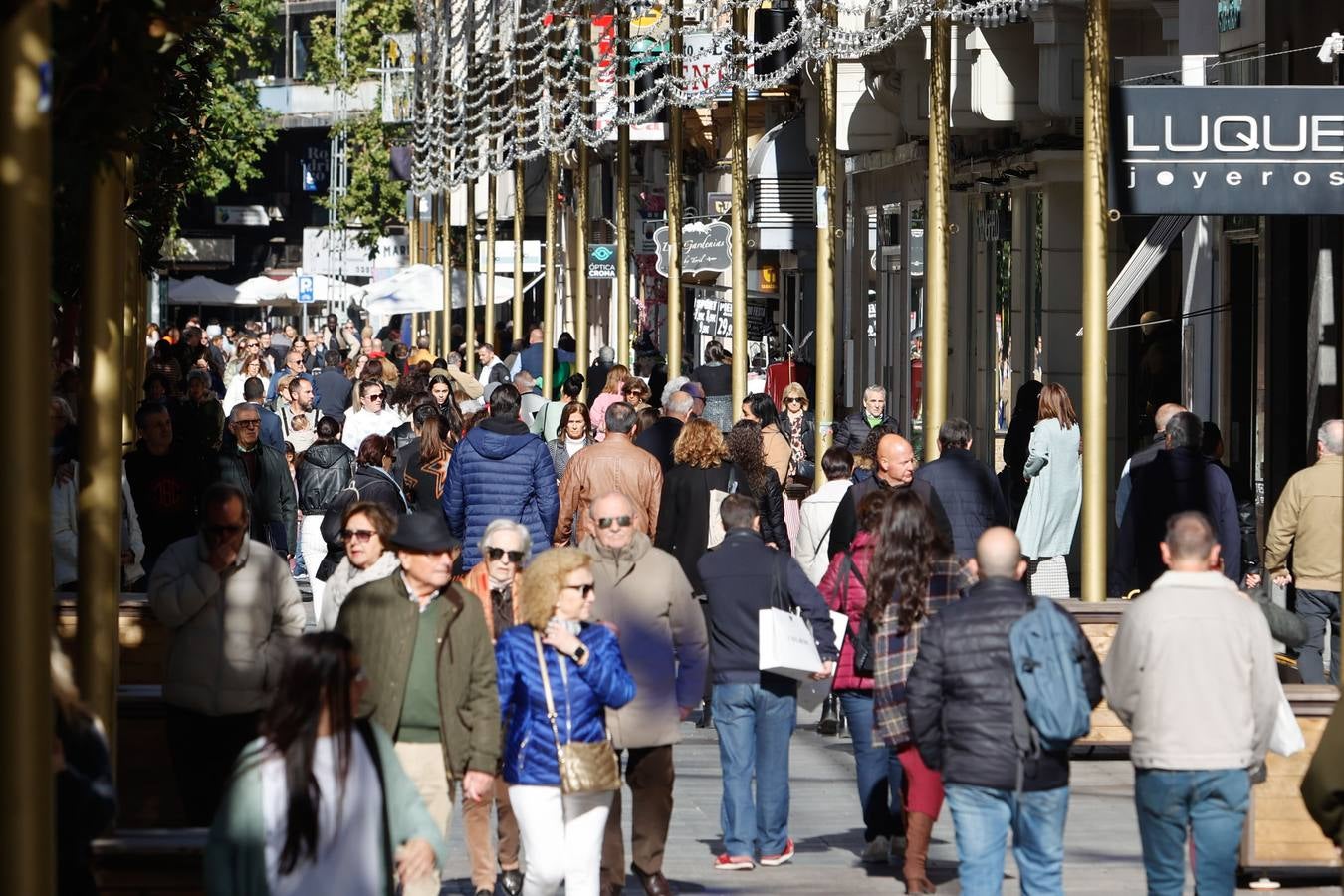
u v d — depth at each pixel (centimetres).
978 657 2531
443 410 7031
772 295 11719
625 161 10338
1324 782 2203
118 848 2244
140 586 4684
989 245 8231
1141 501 4172
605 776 2605
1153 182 3912
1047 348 7388
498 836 3042
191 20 2181
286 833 1798
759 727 3216
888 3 6738
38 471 1625
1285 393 5356
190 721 2902
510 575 3022
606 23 10969
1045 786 2527
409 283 16488
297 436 7338
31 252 1623
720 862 3194
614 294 16888
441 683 2581
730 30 8406
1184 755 2461
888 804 3222
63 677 1898
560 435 5947
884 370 9762
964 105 7750
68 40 2058
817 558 4241
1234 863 2477
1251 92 3906
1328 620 4122
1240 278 5725
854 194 10275
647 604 2889
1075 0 6619
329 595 3123
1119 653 2503
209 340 14475
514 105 12925
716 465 4272
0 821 1620
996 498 4241
